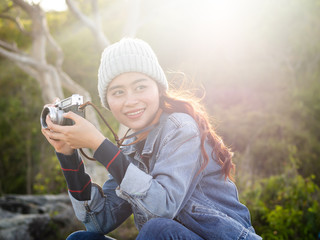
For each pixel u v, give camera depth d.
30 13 6.39
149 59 1.25
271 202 3.51
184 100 1.31
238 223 1.17
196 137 1.20
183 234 1.07
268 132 6.62
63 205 5.45
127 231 4.18
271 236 2.94
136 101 1.23
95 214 1.39
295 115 7.24
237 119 7.31
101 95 1.34
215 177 1.26
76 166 1.29
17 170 11.70
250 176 4.97
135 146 1.37
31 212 5.07
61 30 10.65
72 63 10.18
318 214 3.08
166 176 1.12
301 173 5.19
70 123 1.16
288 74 8.58
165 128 1.26
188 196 1.17
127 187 1.09
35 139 11.34
